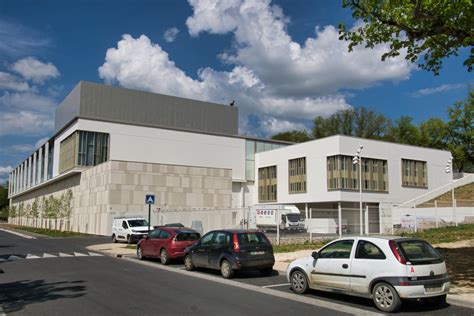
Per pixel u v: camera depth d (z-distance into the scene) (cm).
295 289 1069
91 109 5484
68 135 5344
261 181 6041
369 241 928
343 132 7688
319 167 5184
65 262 1772
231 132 6681
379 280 873
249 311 852
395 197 5362
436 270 875
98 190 4472
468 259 1551
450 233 2667
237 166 5841
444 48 1323
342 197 4897
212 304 919
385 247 888
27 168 8312
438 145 6731
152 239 1830
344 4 1344
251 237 1366
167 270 1540
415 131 7350
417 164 5703
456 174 6144
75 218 5159
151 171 4475
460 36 1208
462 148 6234
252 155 6141
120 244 2900
